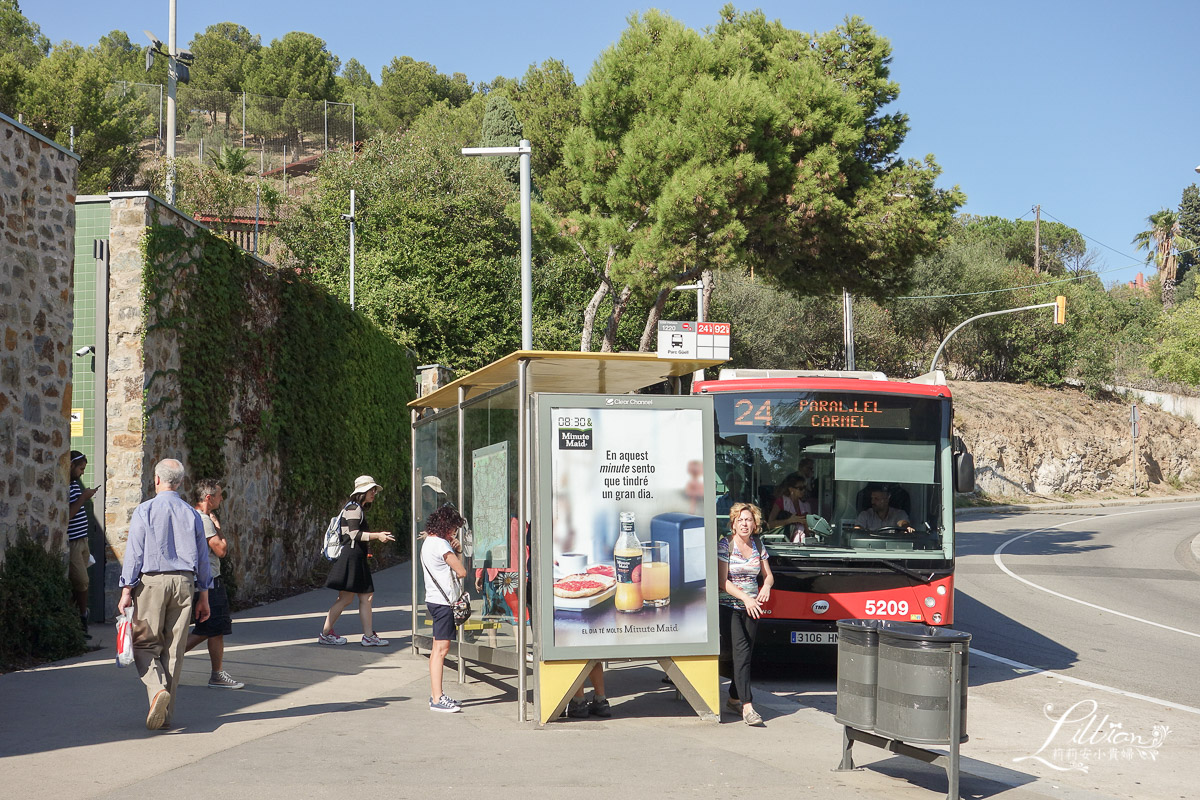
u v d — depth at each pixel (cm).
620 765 629
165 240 1217
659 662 773
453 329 3688
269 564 1523
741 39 2058
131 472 1169
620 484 762
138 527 675
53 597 950
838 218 2031
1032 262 8075
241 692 818
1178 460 5428
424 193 3950
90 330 1191
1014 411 4925
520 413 770
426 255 3734
